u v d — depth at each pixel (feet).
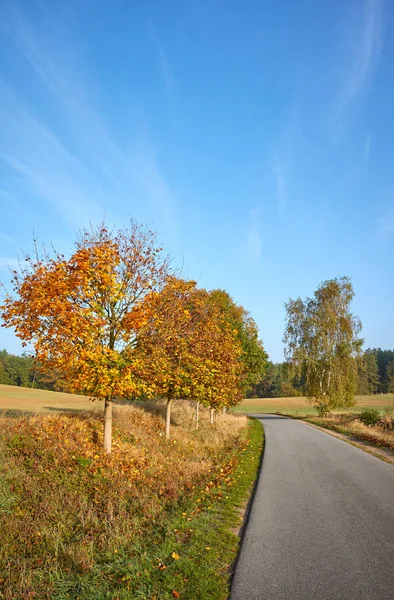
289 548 18.74
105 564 18.25
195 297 55.16
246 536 20.35
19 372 314.76
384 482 32.27
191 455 47.91
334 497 27.78
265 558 17.65
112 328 37.29
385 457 45.47
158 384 47.73
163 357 40.65
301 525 22.00
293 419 125.70
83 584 16.52
